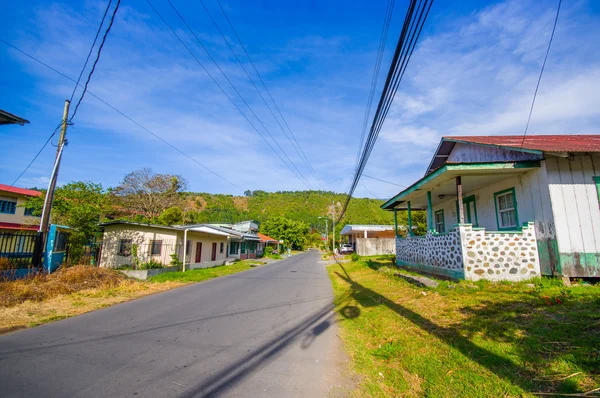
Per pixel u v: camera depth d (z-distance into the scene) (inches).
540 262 317.4
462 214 341.4
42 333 231.5
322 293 430.3
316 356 186.5
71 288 399.5
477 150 456.4
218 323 263.4
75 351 190.9
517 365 147.3
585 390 121.3
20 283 366.9
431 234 420.2
